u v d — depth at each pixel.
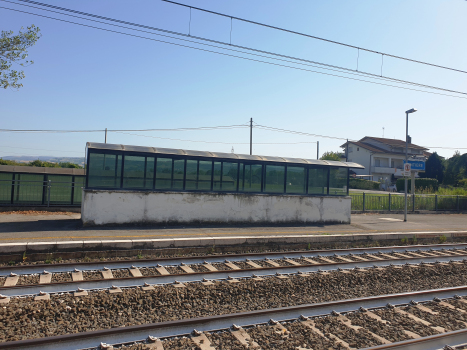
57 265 8.01
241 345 4.85
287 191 15.36
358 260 10.47
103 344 4.57
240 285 7.27
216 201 13.91
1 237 9.91
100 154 12.38
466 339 5.33
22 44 13.68
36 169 17.22
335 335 5.32
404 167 19.39
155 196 12.92
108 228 12.01
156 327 5.05
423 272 9.42
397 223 17.83
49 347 4.50
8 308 5.48
